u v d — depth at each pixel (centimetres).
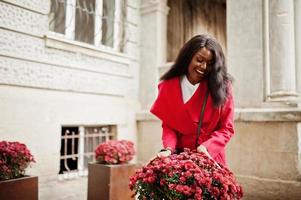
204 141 223
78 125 478
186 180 171
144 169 188
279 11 464
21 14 400
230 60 513
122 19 579
